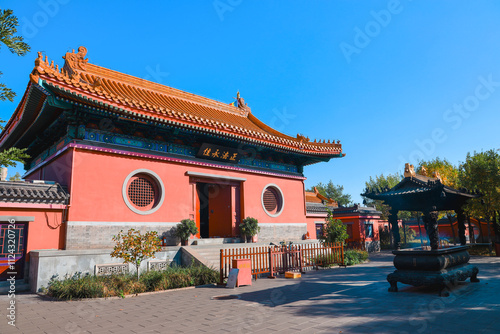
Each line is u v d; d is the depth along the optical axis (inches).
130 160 564.7
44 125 561.6
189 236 594.6
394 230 425.1
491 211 827.4
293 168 872.3
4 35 221.8
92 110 495.5
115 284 402.6
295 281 458.6
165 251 540.4
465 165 945.5
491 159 848.9
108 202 524.1
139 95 667.4
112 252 443.2
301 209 856.9
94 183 514.9
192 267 493.4
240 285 429.4
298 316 253.8
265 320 245.9
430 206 376.5
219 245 618.8
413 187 397.1
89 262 462.0
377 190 436.1
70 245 473.4
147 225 560.4
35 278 417.4
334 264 668.1
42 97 465.7
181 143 648.4
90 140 523.2
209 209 778.8
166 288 422.0
